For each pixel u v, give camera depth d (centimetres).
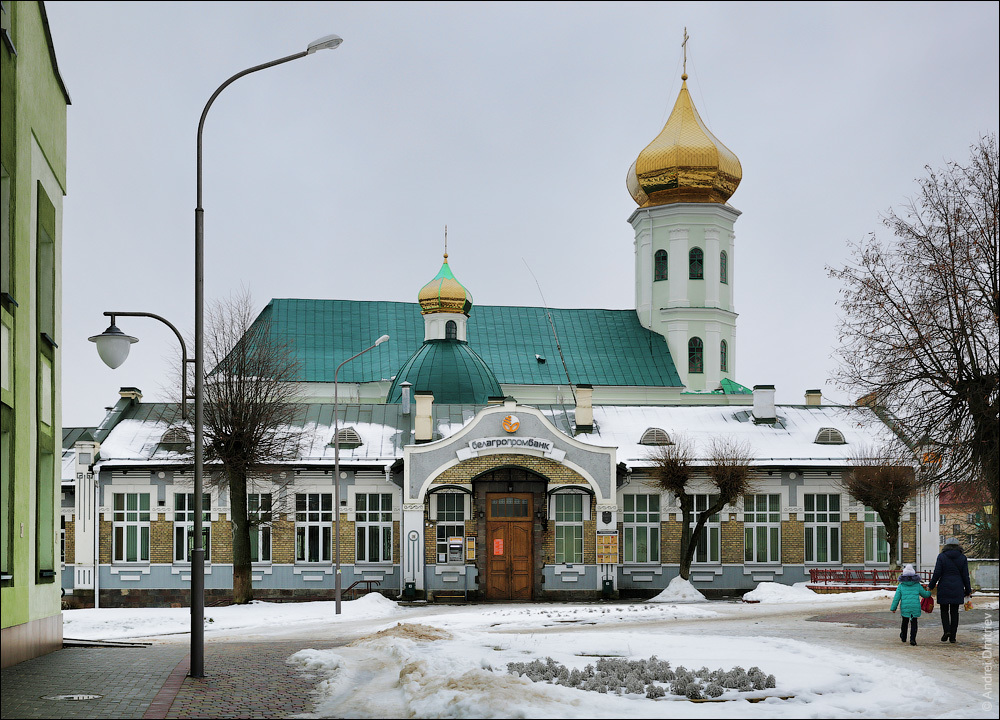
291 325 7375
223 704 1556
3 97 1934
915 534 4859
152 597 4691
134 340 2009
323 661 1944
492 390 6569
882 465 4319
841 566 4859
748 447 4925
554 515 4641
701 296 7950
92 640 2678
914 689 1644
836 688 1645
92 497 4709
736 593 4812
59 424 2505
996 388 3077
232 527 4728
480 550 4584
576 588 4609
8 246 1981
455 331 6894
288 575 4756
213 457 4362
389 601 4341
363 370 7238
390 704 1557
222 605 4578
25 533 2100
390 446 4981
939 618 2923
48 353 2416
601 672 1769
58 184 2509
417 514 4588
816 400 5475
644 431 5103
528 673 1748
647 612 3475
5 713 1457
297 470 4812
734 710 1459
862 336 3303
